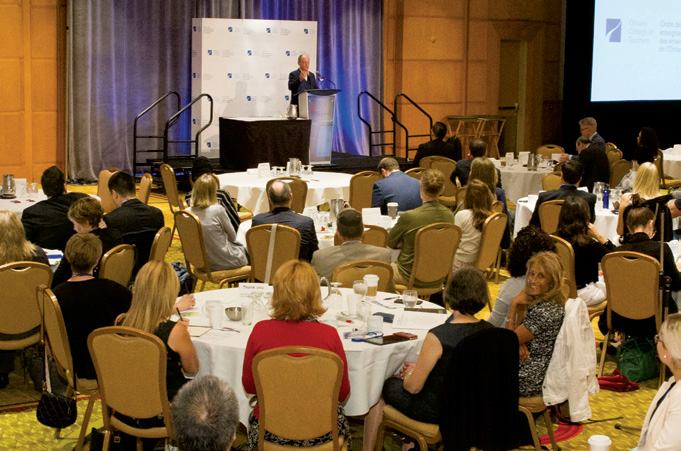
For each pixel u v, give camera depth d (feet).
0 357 15.88
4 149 39.34
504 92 53.16
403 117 49.55
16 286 14.83
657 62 50.31
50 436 14.05
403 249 19.13
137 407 11.34
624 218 17.57
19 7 38.83
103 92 40.83
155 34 42.01
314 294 11.25
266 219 19.04
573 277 17.20
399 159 43.96
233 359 12.02
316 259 16.35
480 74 51.08
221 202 22.86
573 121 51.16
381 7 48.24
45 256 16.37
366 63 48.16
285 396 10.66
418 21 49.01
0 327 14.99
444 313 14.06
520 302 13.44
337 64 47.44
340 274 15.53
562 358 12.89
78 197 20.44
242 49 42.73
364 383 12.05
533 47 52.80
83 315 12.76
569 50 50.72
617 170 35.83
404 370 12.44
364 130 48.70
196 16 42.96
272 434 10.94
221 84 42.50
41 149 40.42
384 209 24.26
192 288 20.22
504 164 35.32
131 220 18.38
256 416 11.21
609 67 49.57
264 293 15.12
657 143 38.52
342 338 12.54
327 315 13.75
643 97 50.47
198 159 24.16
